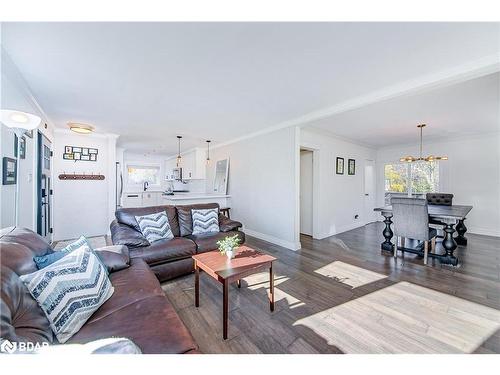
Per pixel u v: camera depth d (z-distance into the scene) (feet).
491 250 12.50
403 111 11.24
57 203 14.60
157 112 11.24
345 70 7.11
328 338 5.44
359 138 17.70
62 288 3.92
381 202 22.02
